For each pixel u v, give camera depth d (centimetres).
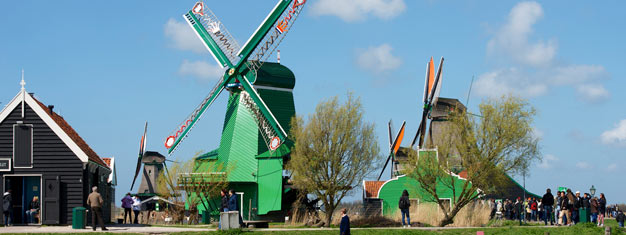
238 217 3297
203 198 6138
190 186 5912
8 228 3422
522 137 4603
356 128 5066
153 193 7469
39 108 3731
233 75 6234
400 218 5122
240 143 6191
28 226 3612
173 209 6025
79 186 3706
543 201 4228
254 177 6066
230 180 6078
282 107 6316
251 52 6197
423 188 4919
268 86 6288
